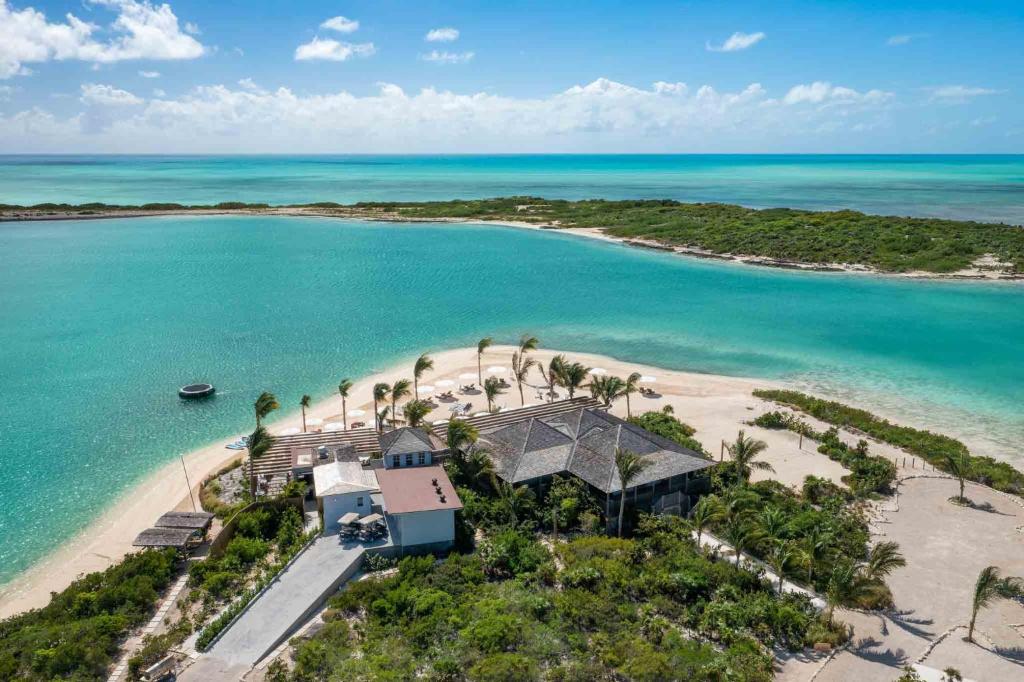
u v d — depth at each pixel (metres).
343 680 28.98
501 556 39.03
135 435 58.78
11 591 38.84
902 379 74.00
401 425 58.88
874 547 40.41
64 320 94.00
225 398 67.06
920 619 35.06
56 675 29.94
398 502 41.16
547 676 29.83
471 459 47.59
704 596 36.50
